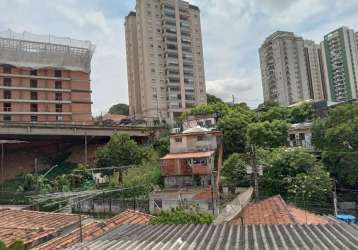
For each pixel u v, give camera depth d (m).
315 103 55.19
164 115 81.56
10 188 47.41
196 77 87.38
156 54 82.69
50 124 54.19
